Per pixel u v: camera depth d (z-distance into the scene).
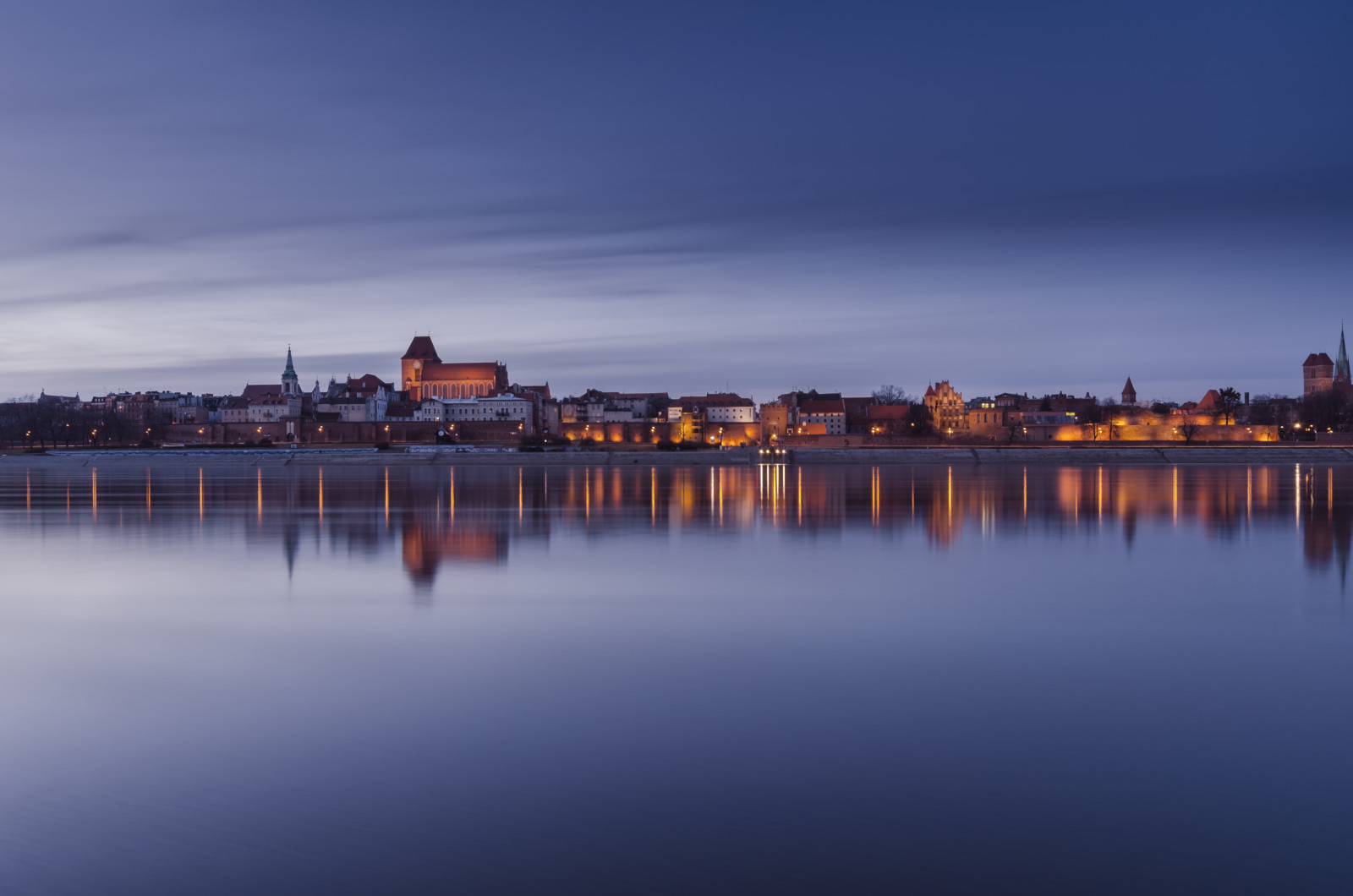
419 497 95.62
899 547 55.00
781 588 40.88
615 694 25.12
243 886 15.52
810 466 184.88
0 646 30.70
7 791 18.94
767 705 24.14
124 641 31.34
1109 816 17.86
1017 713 23.50
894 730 22.28
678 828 17.39
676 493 101.81
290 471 168.12
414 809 18.12
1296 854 16.48
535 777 19.56
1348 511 77.94
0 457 198.88
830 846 16.75
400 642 31.08
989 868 16.05
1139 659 28.78
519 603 37.66
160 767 20.17
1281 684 26.14
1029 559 50.06
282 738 21.84
